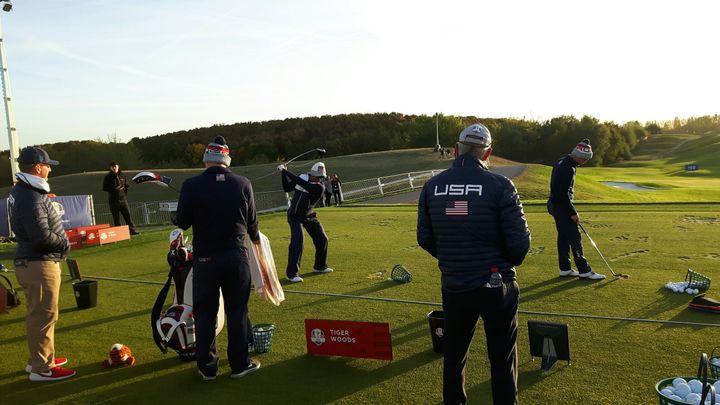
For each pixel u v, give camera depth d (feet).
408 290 23.53
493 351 11.50
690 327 17.40
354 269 28.50
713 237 33.22
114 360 16.34
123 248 39.99
